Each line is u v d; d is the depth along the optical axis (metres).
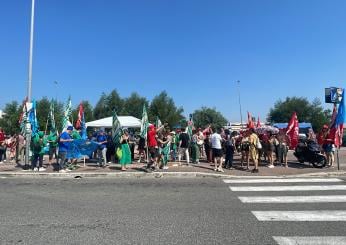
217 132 15.66
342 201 9.59
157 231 6.90
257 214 8.22
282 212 8.41
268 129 19.86
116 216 8.05
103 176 14.80
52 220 7.74
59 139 15.55
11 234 6.76
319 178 14.00
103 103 79.81
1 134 21.03
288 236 6.60
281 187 11.86
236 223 7.46
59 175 14.80
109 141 18.69
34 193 10.99
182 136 17.72
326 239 6.43
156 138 15.93
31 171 15.67
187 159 17.67
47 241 6.35
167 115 72.12
